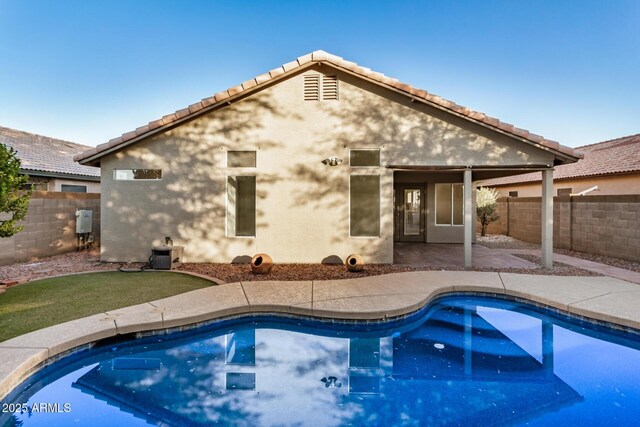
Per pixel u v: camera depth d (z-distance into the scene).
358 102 9.69
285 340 5.64
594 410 3.80
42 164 14.11
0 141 14.52
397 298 6.51
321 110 9.74
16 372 3.74
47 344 4.34
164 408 3.88
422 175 13.73
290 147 9.80
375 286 7.34
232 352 5.23
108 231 9.90
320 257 9.80
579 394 4.12
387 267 9.35
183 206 9.85
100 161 9.85
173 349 5.30
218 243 9.89
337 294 6.77
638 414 3.72
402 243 14.88
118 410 3.81
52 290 6.97
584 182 16.70
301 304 6.16
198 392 4.17
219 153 9.83
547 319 6.43
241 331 5.96
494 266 9.49
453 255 11.48
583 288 7.16
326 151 9.75
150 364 4.90
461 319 6.48
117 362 4.96
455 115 9.20
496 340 5.63
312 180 9.79
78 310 5.72
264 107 9.80
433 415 3.73
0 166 6.54
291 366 4.82
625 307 5.96
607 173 15.02
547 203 9.22
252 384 4.34
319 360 5.00
